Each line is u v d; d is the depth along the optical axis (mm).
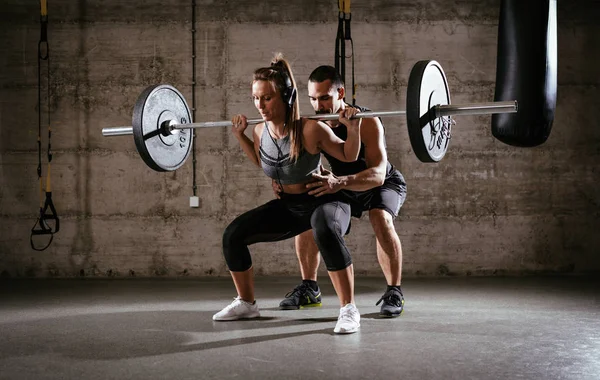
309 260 3883
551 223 5770
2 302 4293
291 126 3098
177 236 5820
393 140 5793
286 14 5844
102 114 5871
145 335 3082
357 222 5738
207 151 5832
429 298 4344
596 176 5789
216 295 4617
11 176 5875
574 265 5773
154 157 3465
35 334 3141
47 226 5848
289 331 3127
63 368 2457
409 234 5773
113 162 5852
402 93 5832
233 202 5820
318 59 5836
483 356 2598
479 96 5820
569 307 3918
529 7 4223
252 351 2707
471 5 5832
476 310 3791
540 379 2260
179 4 5875
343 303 3150
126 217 5836
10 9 5883
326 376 2309
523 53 4246
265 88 3035
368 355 2621
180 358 2600
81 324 3412
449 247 5762
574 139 5801
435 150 3174
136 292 4789
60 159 5859
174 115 3596
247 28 5855
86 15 5891
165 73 5871
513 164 5785
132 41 5875
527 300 4230
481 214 5773
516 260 5766
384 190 3691
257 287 4992
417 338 2947
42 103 5859
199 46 5867
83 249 5832
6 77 5883
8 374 2375
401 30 5832
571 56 5820
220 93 5855
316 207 3230
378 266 5723
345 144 3109
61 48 5891
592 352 2668
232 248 3361
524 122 4289
